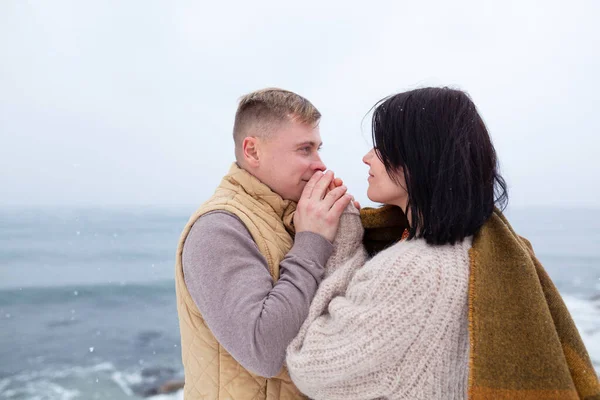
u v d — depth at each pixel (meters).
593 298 15.15
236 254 1.31
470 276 1.09
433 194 1.18
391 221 1.55
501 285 1.09
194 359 1.47
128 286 19.58
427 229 1.19
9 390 10.34
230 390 1.38
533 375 0.99
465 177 1.16
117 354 12.45
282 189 1.62
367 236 1.63
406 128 1.23
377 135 1.32
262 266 1.35
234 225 1.39
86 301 17.69
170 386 10.56
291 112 1.58
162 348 12.89
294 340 1.24
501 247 1.15
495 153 1.26
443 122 1.20
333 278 1.31
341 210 1.47
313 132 1.64
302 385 1.23
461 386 1.12
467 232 1.16
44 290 18.94
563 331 1.12
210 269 1.30
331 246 1.44
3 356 12.36
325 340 1.18
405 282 1.11
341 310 1.17
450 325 1.09
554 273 19.34
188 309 1.46
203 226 1.38
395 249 1.23
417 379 1.10
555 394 0.97
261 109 1.58
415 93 1.28
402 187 1.31
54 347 13.03
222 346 1.38
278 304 1.23
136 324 14.98
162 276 21.56
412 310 1.09
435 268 1.11
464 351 1.11
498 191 1.29
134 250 28.53
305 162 1.60
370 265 1.22
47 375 11.16
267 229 1.50
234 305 1.24
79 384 10.65
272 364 1.21
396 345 1.09
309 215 1.45
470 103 1.25
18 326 14.86
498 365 1.01
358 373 1.12
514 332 1.03
